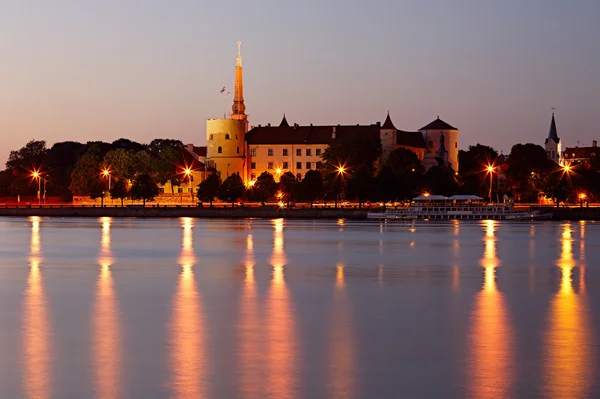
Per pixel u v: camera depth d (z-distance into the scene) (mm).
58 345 67688
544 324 76625
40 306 87000
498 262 135000
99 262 134500
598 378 58031
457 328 74812
